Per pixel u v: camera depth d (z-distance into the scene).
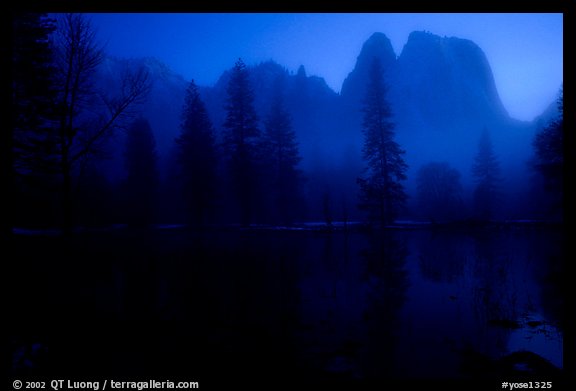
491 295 8.26
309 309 7.14
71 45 11.64
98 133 12.20
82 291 8.23
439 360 4.69
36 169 12.54
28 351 4.57
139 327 5.73
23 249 12.17
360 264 12.82
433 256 14.95
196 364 4.47
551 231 28.80
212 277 10.43
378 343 5.30
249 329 5.87
